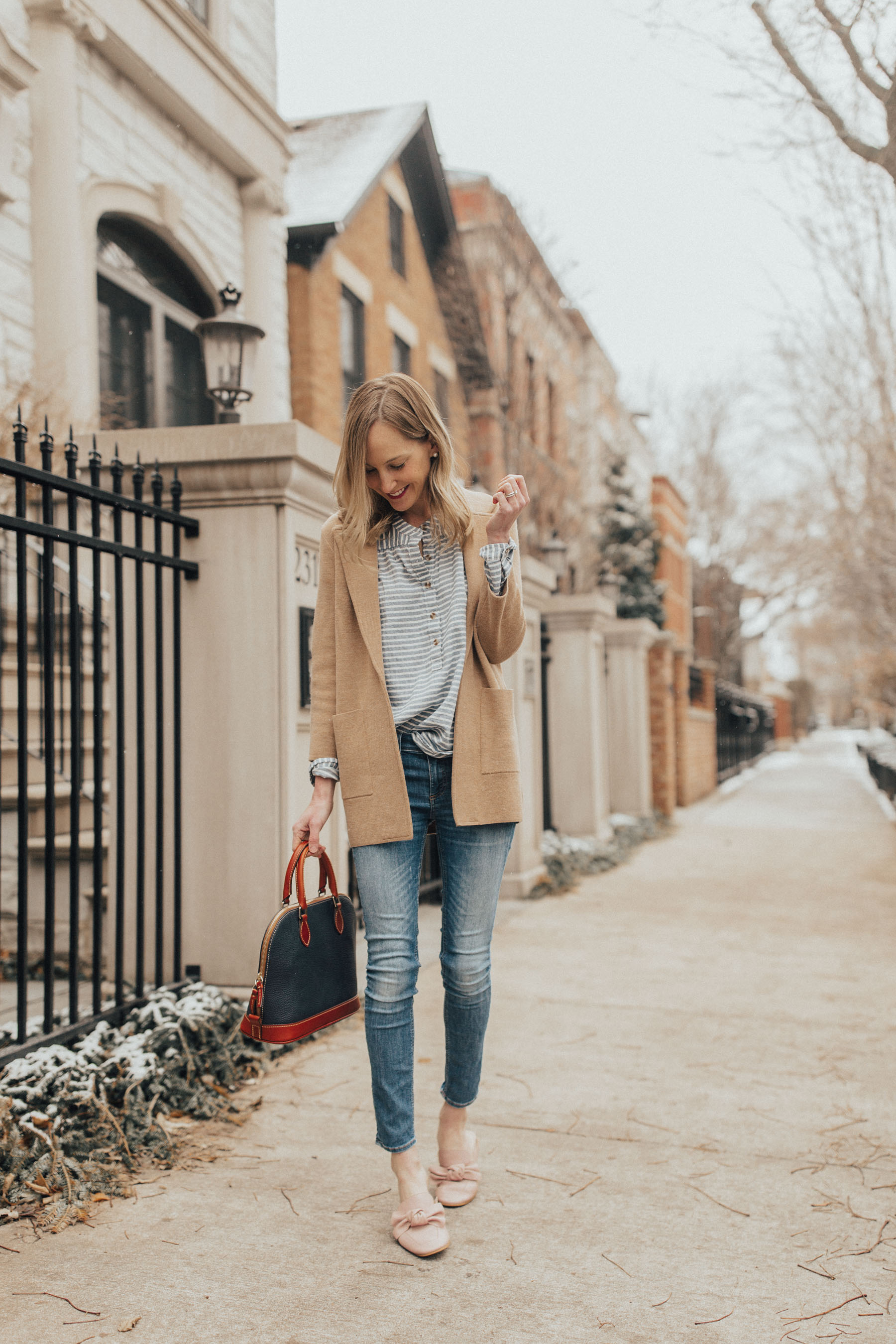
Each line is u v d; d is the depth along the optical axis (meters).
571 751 8.55
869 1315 1.80
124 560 4.02
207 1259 1.99
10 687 5.11
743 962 4.63
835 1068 3.17
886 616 11.76
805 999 3.99
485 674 2.16
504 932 5.33
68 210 5.90
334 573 2.20
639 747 10.62
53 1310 1.81
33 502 4.53
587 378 17.05
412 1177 2.08
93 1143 2.43
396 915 2.10
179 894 3.44
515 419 13.32
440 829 2.19
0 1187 2.19
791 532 28.03
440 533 2.15
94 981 2.96
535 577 6.28
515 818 2.15
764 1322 1.78
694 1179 2.37
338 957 2.13
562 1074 3.11
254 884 3.46
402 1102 2.08
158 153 7.18
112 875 3.98
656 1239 2.08
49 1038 2.75
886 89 4.41
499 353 13.48
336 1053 3.29
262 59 8.65
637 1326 1.76
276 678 3.46
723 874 7.47
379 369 11.77
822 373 8.33
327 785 2.18
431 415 2.07
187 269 7.87
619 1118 2.76
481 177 13.80
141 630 3.25
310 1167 2.43
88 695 5.21
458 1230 2.12
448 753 2.13
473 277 13.20
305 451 3.41
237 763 3.48
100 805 2.96
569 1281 1.91
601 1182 2.36
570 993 4.08
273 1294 1.87
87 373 6.01
